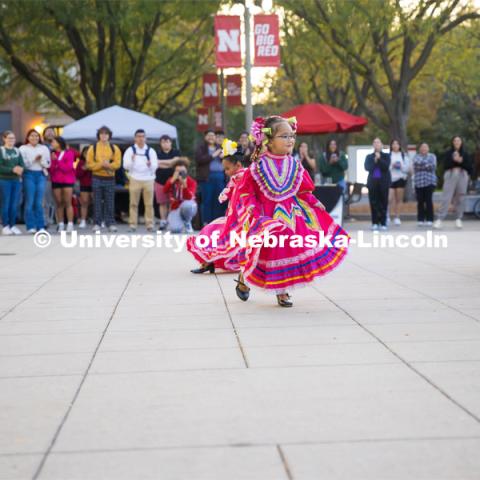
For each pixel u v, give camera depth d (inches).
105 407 160.1
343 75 1275.8
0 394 170.7
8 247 526.0
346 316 256.1
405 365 189.5
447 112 1898.4
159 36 1175.0
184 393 168.7
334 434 142.0
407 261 413.7
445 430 143.1
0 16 979.9
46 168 648.4
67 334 233.3
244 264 269.9
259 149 276.5
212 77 992.2
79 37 1040.8
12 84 1214.9
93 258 449.7
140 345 216.5
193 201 629.9
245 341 219.3
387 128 1090.7
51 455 134.9
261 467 127.7
